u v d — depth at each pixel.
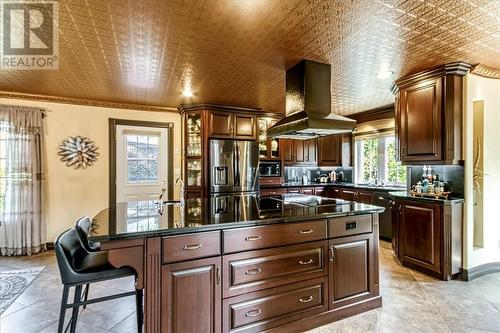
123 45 2.47
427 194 3.30
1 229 3.93
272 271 2.05
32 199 4.05
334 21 2.07
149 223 1.93
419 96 3.29
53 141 4.29
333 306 2.26
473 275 3.09
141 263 1.72
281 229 2.10
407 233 3.46
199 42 2.41
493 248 3.30
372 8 1.90
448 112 3.01
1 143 3.95
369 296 2.43
